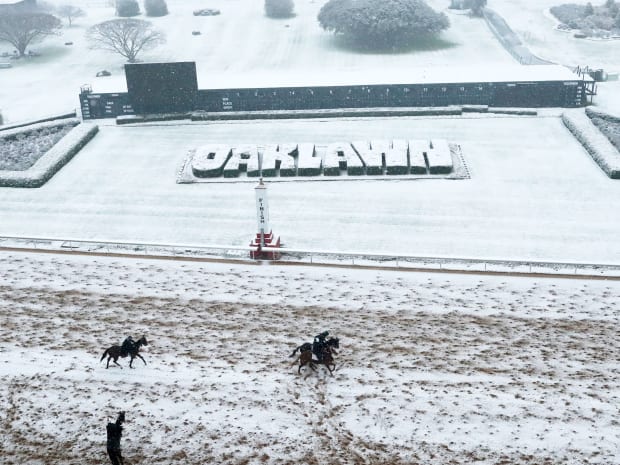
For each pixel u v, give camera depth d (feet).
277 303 94.27
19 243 120.06
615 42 277.85
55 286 100.37
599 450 63.31
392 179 151.33
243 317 90.38
